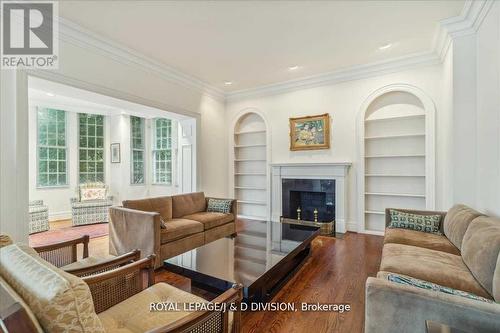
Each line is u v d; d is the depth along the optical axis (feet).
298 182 16.51
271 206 17.61
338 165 14.87
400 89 13.56
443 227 9.12
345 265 9.95
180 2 8.81
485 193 8.55
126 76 12.35
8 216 8.61
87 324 2.95
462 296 4.20
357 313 6.79
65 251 6.63
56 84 9.98
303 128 16.30
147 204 11.67
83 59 10.63
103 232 15.29
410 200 13.91
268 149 17.76
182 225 11.02
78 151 20.86
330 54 12.91
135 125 23.44
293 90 16.81
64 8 9.08
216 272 6.98
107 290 4.75
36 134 18.71
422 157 13.65
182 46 12.00
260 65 14.26
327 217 15.69
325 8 9.17
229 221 13.70
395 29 10.60
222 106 19.19
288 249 8.93
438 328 3.70
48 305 2.71
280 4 8.95
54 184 19.57
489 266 5.26
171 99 14.92
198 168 17.08
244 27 10.41
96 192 19.58
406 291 4.25
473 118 9.60
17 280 3.15
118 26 10.28
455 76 9.95
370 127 14.90
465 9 9.08
